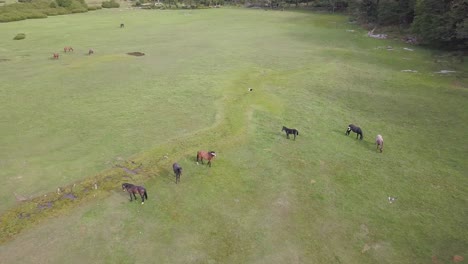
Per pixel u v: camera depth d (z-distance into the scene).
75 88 42.34
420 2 60.56
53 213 20.94
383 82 45.16
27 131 31.27
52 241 18.92
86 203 21.84
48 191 22.88
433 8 58.75
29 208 21.27
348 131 31.16
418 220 21.02
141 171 25.22
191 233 19.75
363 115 35.59
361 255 18.58
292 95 40.44
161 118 33.75
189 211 21.42
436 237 19.73
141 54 58.34
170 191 23.16
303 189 23.73
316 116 35.00
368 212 21.67
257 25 87.56
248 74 47.53
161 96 39.44
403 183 24.52
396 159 27.50
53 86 43.00
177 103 37.41
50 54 58.47
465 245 19.17
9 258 17.80
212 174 25.02
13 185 23.47
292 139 30.23
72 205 21.62
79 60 54.41
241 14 107.31
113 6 126.19
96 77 46.53
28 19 95.44
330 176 25.20
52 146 28.66
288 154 27.86
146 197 21.84
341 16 100.69
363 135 31.38
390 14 73.62
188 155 27.23
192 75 47.09
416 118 34.84
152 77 46.38
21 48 62.66
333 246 19.14
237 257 18.28
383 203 22.48
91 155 27.22
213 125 32.12
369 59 55.94
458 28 53.72
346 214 21.47
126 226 20.11
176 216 20.98
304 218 21.12
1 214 20.77
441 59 54.56
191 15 104.75
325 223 20.75
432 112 36.12
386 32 73.00
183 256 18.22
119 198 22.41
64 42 67.44
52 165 25.80
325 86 43.66
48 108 36.31
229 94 39.91
